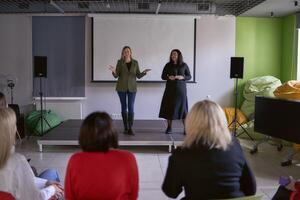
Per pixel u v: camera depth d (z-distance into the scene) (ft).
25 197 6.33
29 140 20.83
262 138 20.97
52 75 24.70
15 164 6.29
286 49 24.81
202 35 24.89
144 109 25.13
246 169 6.33
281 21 25.38
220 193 5.98
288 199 8.00
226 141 6.10
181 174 6.06
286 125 14.99
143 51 24.56
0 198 5.17
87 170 5.89
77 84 24.77
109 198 5.92
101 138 5.96
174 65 18.54
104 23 24.29
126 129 19.20
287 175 14.35
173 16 24.29
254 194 6.40
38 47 24.54
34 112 23.36
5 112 6.15
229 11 23.65
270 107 15.79
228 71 25.20
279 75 25.73
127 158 6.09
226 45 25.05
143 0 21.65
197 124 6.12
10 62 24.67
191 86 25.17
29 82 24.75
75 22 24.40
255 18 25.17
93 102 24.97
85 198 5.92
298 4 20.58
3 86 24.82
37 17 24.36
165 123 22.62
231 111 23.94
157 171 14.84
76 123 22.35
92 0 21.58
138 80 24.72
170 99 18.48
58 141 17.71
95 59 24.50
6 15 24.35
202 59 25.03
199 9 22.98
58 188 7.77
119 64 18.53
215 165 5.94
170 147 17.81
